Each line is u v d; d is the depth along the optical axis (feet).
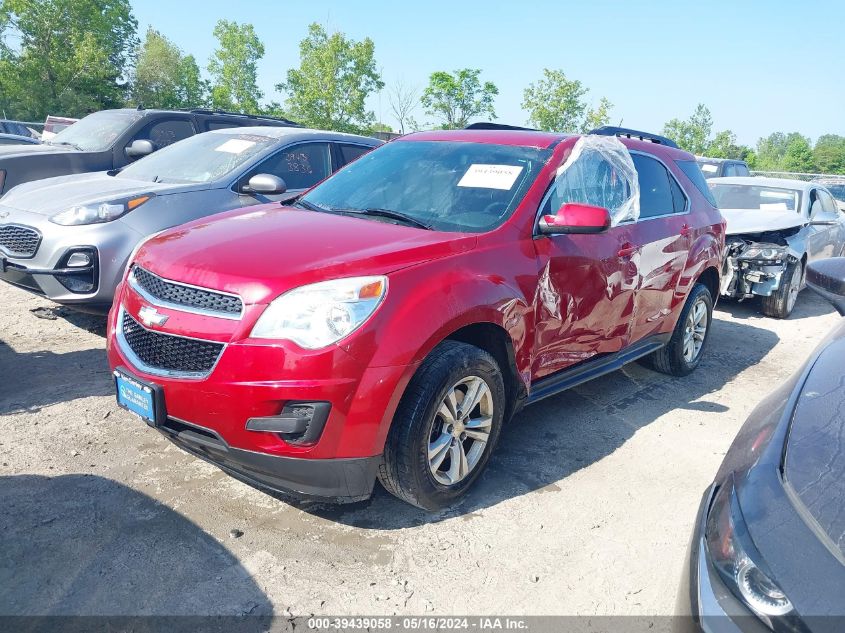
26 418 12.87
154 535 9.57
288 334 8.89
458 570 9.32
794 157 360.07
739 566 5.56
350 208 13.02
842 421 6.65
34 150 25.77
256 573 8.95
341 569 9.16
